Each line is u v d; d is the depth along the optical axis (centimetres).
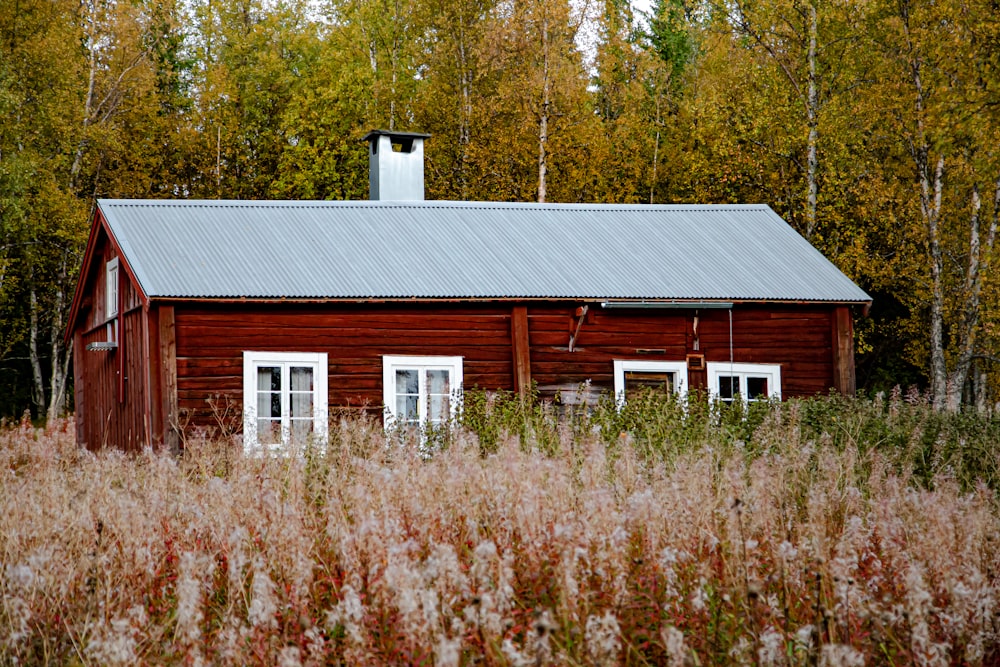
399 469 921
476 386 1642
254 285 1683
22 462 1720
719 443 1284
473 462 927
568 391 1809
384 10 3662
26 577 608
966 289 2495
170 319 1633
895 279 2650
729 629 642
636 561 696
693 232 2103
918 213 2572
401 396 1748
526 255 1916
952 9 2327
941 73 2408
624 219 2128
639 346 1858
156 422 1623
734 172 2805
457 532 807
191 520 850
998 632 624
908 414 1511
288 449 1224
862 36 2709
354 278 1753
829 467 1049
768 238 2109
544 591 672
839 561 638
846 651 523
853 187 2673
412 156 2223
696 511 796
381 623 628
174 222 1859
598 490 772
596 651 532
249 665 622
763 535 792
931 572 704
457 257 1873
